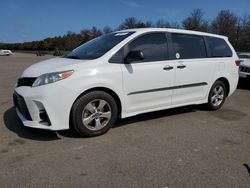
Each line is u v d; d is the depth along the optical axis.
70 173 3.32
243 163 3.73
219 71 6.24
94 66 4.38
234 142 4.50
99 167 3.48
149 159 3.75
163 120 5.54
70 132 4.64
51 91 4.04
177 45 5.46
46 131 4.64
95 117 4.45
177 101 5.53
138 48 4.90
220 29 57.12
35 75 4.23
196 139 4.56
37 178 3.19
